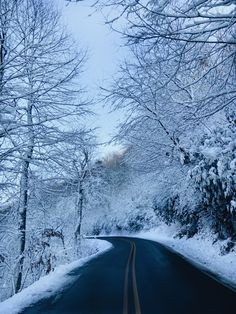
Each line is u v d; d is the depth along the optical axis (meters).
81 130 12.69
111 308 8.95
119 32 7.25
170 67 10.25
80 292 11.41
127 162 22.39
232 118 15.45
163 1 6.86
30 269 16.84
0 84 10.82
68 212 30.28
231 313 7.77
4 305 9.91
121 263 18.95
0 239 13.17
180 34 7.27
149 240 40.09
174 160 21.81
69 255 23.14
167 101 14.12
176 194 26.98
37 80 11.80
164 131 18.89
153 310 8.48
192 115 10.34
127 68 14.47
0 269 14.37
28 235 16.17
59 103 12.27
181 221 33.59
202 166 16.14
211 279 12.05
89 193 33.72
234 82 10.36
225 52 8.55
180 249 24.58
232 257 15.84
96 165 31.39
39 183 13.11
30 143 11.90
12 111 10.65
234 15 6.62
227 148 14.21
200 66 8.66
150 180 27.50
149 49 7.80
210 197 17.84
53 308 9.29
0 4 11.06
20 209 13.76
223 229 20.38
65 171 13.09
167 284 11.76
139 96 15.21
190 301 9.12
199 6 6.83
